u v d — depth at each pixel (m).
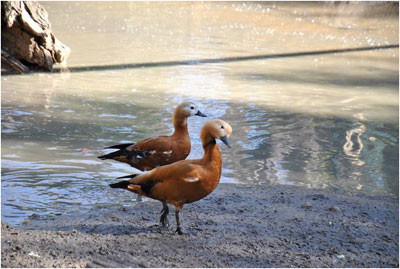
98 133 13.40
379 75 21.30
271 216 8.97
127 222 8.66
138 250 7.45
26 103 16.08
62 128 13.73
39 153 11.90
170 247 7.60
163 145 9.34
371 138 13.59
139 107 15.86
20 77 19.64
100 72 20.58
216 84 19.03
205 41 27.83
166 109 15.69
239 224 8.61
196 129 13.87
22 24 19.67
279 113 15.66
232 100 16.94
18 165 11.15
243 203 9.54
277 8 40.28
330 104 16.84
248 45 27.05
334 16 37.38
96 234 8.04
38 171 10.89
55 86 18.38
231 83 19.25
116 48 25.27
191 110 9.48
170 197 7.71
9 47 20.23
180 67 21.67
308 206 9.39
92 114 15.05
